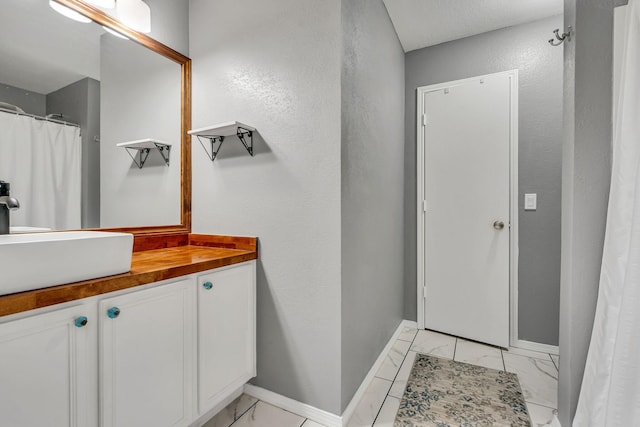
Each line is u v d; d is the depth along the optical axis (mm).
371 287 1874
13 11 1244
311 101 1484
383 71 2070
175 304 1209
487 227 2371
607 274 1087
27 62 1274
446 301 2543
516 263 2293
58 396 871
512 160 2289
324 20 1446
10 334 772
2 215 1084
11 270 775
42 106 1312
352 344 1577
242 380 1555
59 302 849
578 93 1210
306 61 1495
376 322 1976
